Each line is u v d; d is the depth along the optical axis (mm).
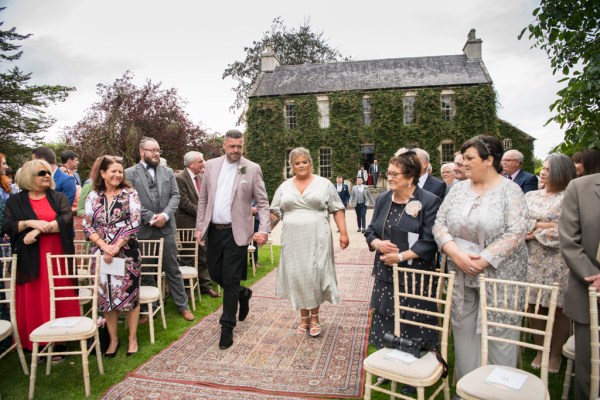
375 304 3316
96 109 19359
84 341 3143
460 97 21922
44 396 3105
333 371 3479
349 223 15086
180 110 20172
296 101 23469
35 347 3088
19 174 3791
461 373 2883
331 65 25062
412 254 3043
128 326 4297
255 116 23844
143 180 4602
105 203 3746
